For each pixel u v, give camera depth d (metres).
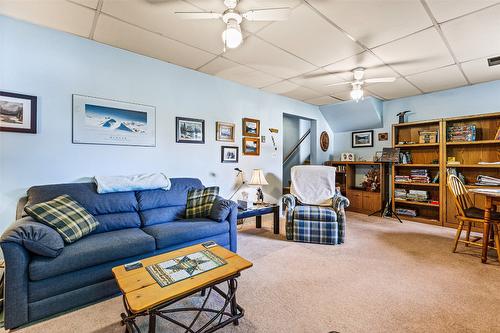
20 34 2.17
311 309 1.72
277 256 2.67
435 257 2.64
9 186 2.14
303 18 2.11
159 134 3.04
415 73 3.38
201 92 3.43
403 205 4.66
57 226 1.78
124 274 1.44
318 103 5.17
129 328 1.38
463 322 1.58
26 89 2.20
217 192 2.94
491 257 2.64
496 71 3.29
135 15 2.09
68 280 1.67
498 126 3.65
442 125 3.95
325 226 3.07
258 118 4.20
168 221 2.62
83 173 2.51
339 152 5.76
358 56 2.87
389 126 4.88
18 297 1.50
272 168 4.46
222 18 1.91
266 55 2.87
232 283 1.59
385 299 1.85
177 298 1.28
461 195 2.94
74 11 2.04
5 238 1.48
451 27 2.24
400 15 2.06
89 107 2.53
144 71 2.90
